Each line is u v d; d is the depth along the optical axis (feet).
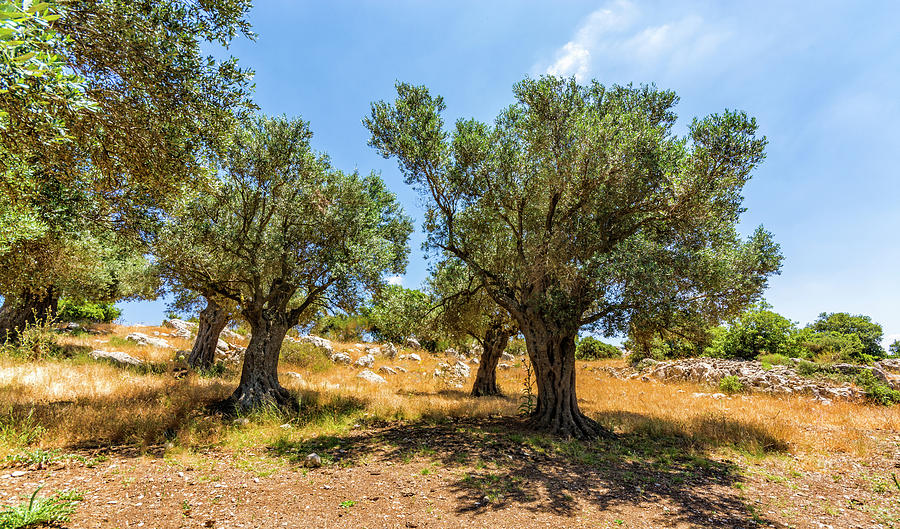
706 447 29.81
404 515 15.43
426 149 34.12
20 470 18.11
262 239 37.24
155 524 13.70
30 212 28.84
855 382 57.72
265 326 39.50
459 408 41.22
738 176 30.60
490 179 34.47
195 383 45.83
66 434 23.68
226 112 19.72
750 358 87.10
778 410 44.83
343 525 14.33
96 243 47.11
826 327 122.21
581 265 31.32
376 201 45.39
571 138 30.99
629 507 17.56
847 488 21.81
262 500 16.47
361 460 22.95
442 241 37.50
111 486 16.96
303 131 39.09
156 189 20.71
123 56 15.57
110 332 79.56
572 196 33.50
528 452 26.08
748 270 31.53
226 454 23.52
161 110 17.58
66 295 64.64
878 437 33.27
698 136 30.53
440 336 56.03
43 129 13.10
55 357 49.70
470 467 22.08
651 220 31.91
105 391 37.09
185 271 36.14
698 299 31.71
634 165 28.96
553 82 33.37
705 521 16.31
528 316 35.88
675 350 96.02
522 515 15.90
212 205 36.68
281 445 25.89
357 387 53.78
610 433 33.32
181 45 17.65
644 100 36.40
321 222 38.81
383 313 49.37
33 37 8.86
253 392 37.32
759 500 19.43
